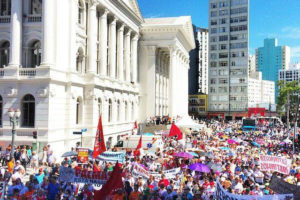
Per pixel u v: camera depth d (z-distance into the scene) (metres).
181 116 61.84
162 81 70.81
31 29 33.81
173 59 61.28
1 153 28.16
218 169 21.14
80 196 14.73
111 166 20.42
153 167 22.02
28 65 34.09
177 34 62.25
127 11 52.34
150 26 60.84
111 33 47.41
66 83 34.75
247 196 12.22
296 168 22.23
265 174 21.88
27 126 32.34
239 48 123.69
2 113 32.62
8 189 15.03
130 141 32.72
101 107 41.88
